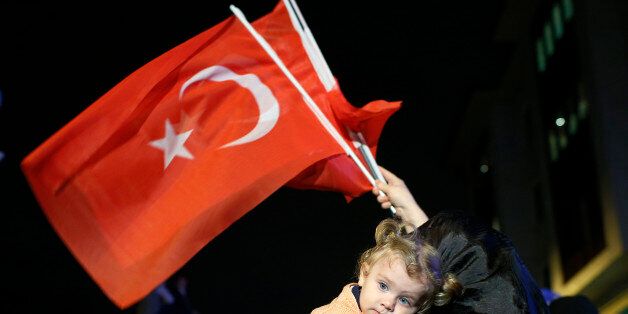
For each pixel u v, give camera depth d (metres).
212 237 5.07
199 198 5.11
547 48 30.80
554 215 31.22
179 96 5.37
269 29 5.75
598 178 26.27
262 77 5.56
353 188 5.43
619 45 26.28
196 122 5.36
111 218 5.02
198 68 5.47
